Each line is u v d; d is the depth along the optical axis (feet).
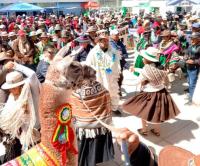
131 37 43.68
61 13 126.11
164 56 23.21
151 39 28.37
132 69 20.08
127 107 15.75
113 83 18.15
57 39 27.20
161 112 14.90
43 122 6.32
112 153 12.03
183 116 19.42
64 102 6.26
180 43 28.50
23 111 10.02
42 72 16.35
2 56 15.07
